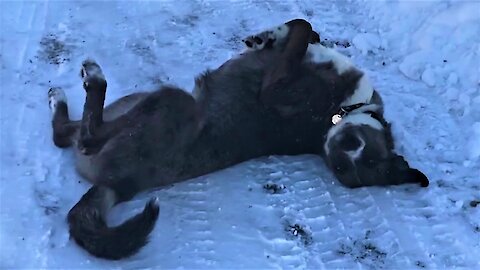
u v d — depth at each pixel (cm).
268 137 183
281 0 256
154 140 163
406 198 179
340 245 165
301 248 163
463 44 226
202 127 169
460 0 240
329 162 184
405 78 222
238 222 168
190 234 163
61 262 150
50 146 179
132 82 207
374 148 179
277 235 166
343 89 183
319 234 168
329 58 183
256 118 178
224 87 176
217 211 171
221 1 252
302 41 179
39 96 196
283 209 174
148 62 216
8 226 156
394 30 240
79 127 171
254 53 182
